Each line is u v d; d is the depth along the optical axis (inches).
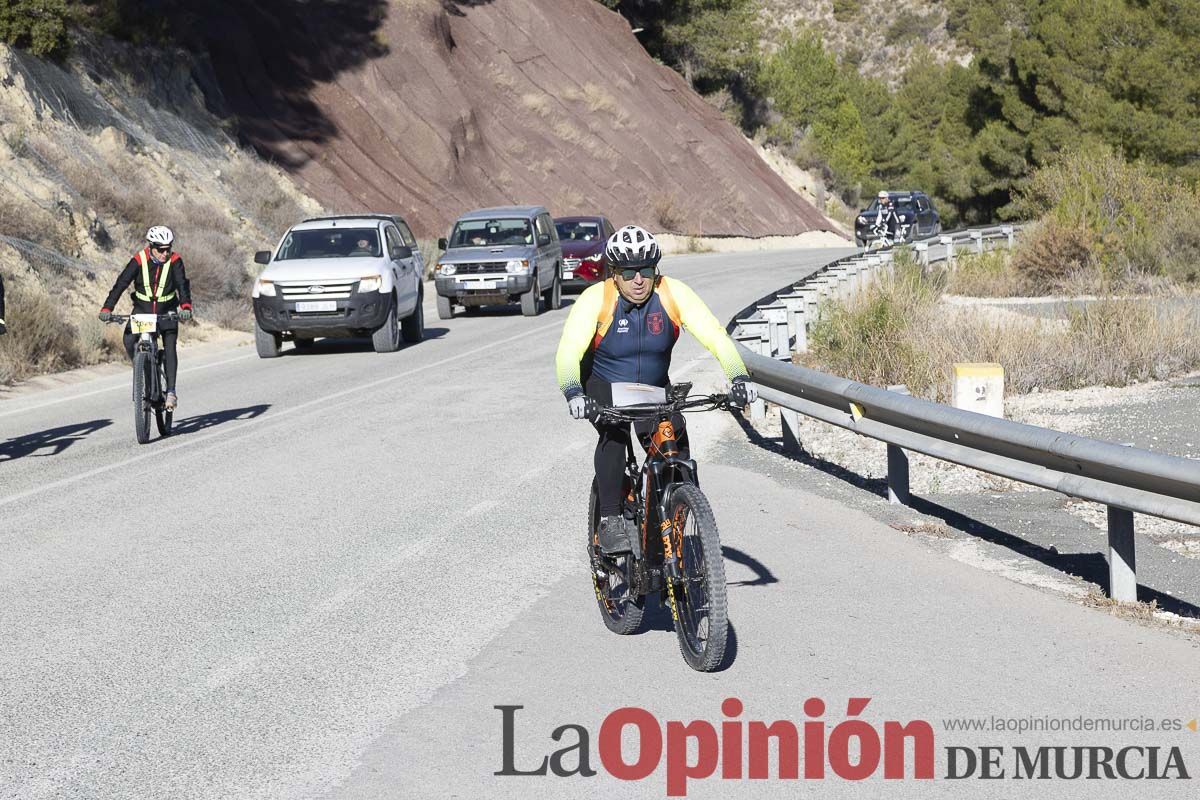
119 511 368.2
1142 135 1771.7
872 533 321.7
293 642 241.4
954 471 419.2
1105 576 286.0
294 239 832.9
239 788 175.9
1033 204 1203.2
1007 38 2375.7
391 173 1817.2
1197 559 308.2
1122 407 521.7
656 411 225.1
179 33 1616.6
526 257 1034.1
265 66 1796.3
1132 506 249.8
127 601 272.7
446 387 624.1
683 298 229.3
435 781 177.2
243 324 991.0
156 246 496.4
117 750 190.7
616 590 241.3
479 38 2241.6
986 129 2213.3
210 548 319.3
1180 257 1012.5
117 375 753.6
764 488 379.2
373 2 2023.9
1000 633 238.8
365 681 218.7
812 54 3440.0
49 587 285.6
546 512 350.6
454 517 346.9
